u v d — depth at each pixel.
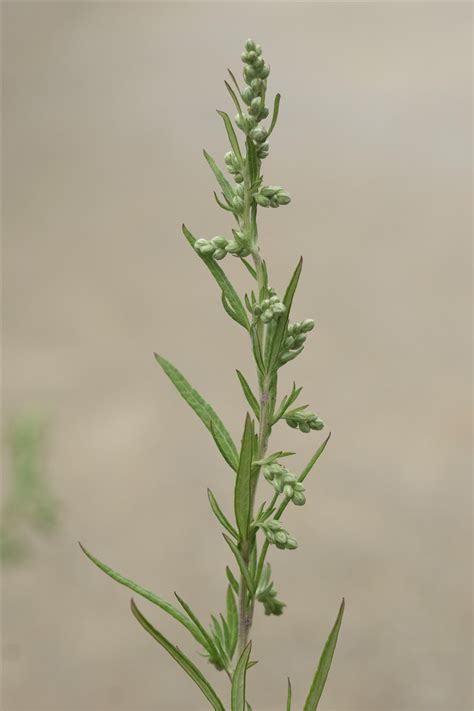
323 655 0.42
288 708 0.42
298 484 0.42
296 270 0.42
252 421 0.42
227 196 0.43
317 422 0.42
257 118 0.42
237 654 0.43
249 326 0.42
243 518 0.42
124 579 0.43
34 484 1.44
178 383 0.44
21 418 1.46
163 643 0.43
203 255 0.42
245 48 0.42
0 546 1.48
